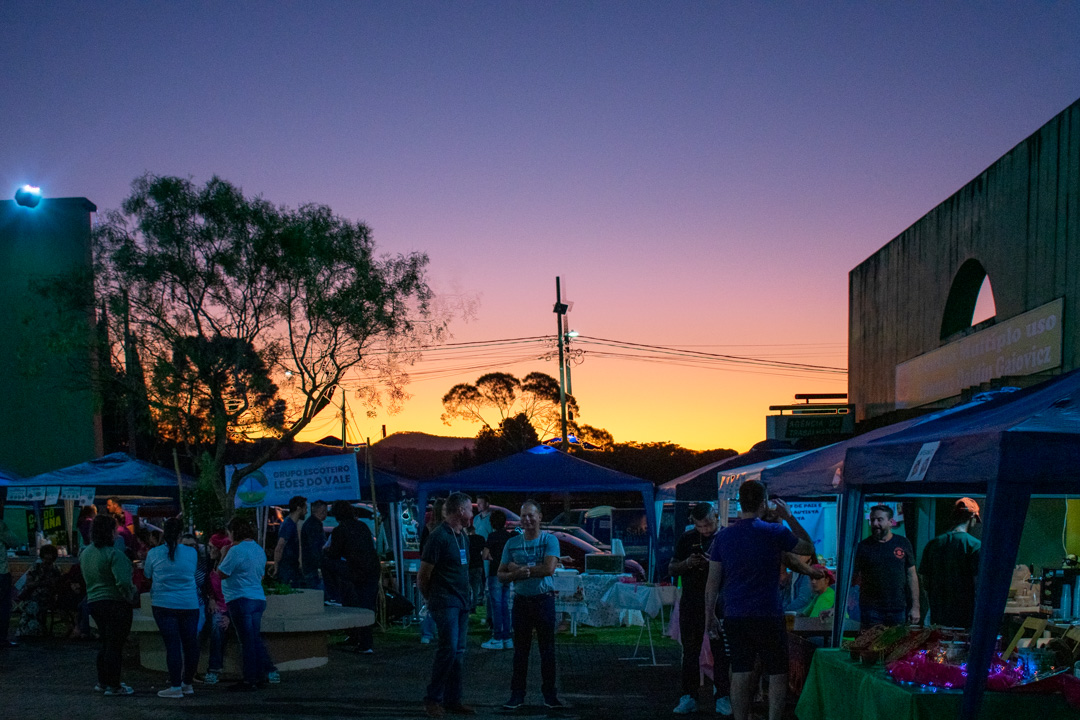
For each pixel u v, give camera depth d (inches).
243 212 792.3
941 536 339.3
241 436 821.9
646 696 386.3
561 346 1668.3
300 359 804.6
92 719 336.5
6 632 539.5
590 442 2217.0
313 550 546.9
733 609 271.0
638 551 932.0
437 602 344.2
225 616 416.5
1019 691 219.6
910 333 789.9
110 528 386.0
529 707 361.7
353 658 499.5
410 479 776.9
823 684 280.8
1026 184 581.6
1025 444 203.0
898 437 280.4
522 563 355.3
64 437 1167.0
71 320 817.5
